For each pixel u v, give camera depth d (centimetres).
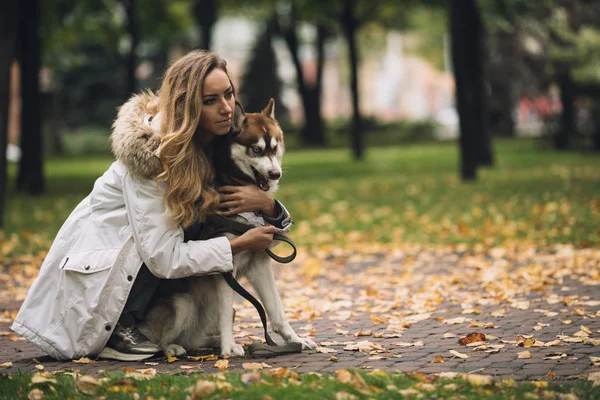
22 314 535
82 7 3175
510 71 4491
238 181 541
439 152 3831
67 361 531
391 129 5522
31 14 2122
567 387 416
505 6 2853
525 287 766
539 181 1981
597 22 2956
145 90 556
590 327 589
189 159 512
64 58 4722
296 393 404
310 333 609
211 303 534
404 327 623
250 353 530
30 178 2127
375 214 1526
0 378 468
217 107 520
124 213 522
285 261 534
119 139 518
